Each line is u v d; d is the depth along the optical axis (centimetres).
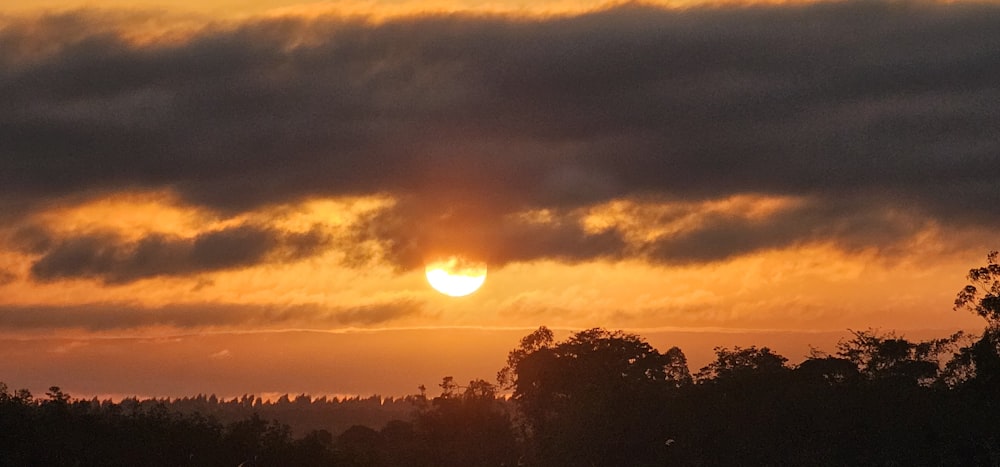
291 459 10356
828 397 11156
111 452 9481
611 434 11888
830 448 10781
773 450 11031
